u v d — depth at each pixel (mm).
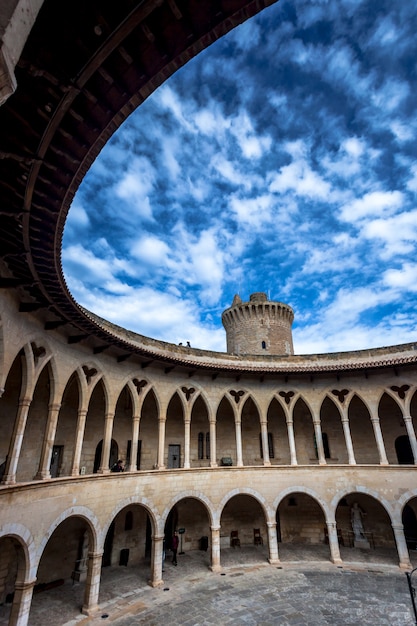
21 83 6918
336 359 35188
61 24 6129
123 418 31031
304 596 21375
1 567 19953
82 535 25328
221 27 6625
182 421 33688
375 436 30891
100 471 22625
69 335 21281
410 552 28844
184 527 31250
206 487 27203
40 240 11797
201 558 28703
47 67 6738
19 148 8273
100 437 29016
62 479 19078
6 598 19953
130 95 7730
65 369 20750
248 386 31750
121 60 7027
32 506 16875
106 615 19203
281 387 31906
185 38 6773
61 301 16469
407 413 28047
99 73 7168
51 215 10680
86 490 20719
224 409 35438
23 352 17562
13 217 10586
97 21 6121
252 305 48500
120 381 25312
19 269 14039
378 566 26016
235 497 33344
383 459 28125
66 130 8234
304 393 31641
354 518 31188
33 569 16422
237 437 29969
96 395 29078
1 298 14453
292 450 29938
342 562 26969
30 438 23438
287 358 36156
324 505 27828
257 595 21641
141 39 6668
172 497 25594
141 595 21797
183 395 29109
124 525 28469
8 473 15891
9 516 15352
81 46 6520
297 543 32250
